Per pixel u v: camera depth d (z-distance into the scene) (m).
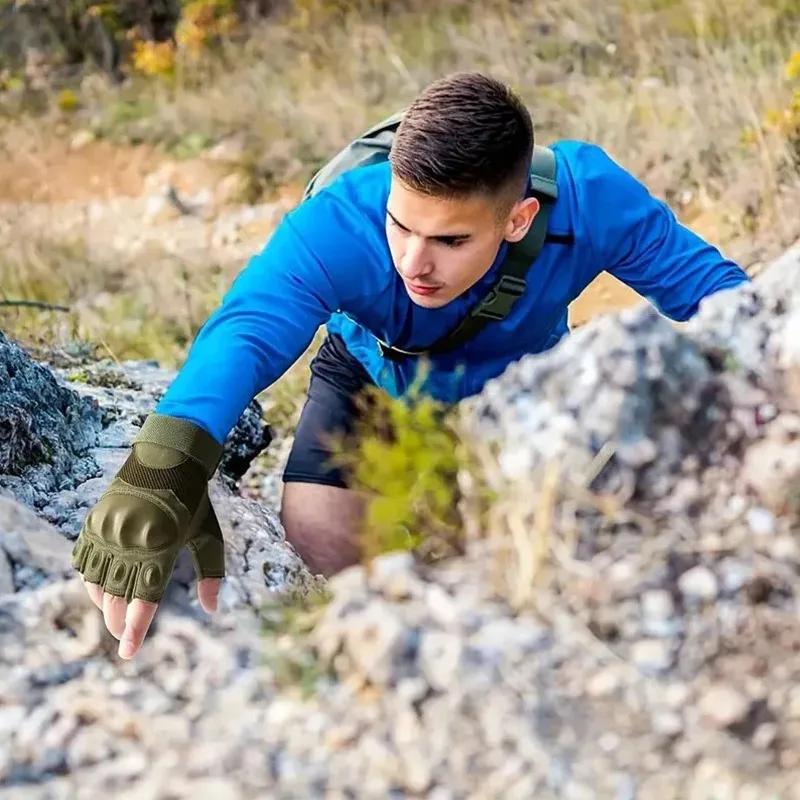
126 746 1.38
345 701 1.38
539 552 1.43
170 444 1.75
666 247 2.48
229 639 1.54
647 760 1.26
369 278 2.27
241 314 2.12
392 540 1.59
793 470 1.47
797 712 1.30
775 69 7.58
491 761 1.28
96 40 12.74
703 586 1.41
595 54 9.38
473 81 2.09
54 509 2.33
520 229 2.28
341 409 2.78
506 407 1.60
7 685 1.49
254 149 10.16
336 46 11.38
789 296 1.64
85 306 7.21
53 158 10.89
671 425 1.55
